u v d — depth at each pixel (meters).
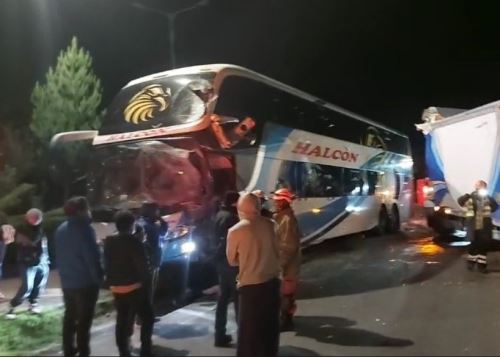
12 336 8.36
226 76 12.18
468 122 14.15
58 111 18.44
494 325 8.48
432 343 7.68
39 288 9.88
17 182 17.75
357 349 7.48
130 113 11.96
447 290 10.93
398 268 13.50
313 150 15.55
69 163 14.93
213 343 7.96
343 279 12.44
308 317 9.23
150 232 8.89
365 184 19.48
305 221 14.91
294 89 15.23
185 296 10.85
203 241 10.77
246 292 6.55
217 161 11.25
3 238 10.80
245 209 6.65
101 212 11.27
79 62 18.94
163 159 11.15
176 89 11.91
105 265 7.05
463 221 15.56
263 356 6.54
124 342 7.04
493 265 13.33
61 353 7.61
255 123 12.82
